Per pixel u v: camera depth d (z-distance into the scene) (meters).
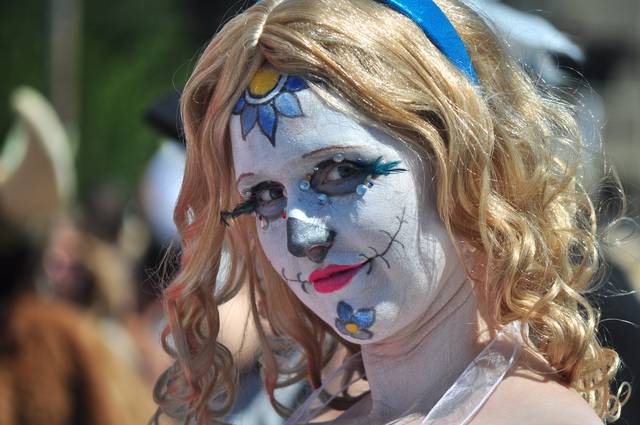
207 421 2.31
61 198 4.24
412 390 1.93
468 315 1.91
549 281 1.89
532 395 1.77
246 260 2.29
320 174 1.82
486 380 1.82
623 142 6.78
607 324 2.65
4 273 3.84
